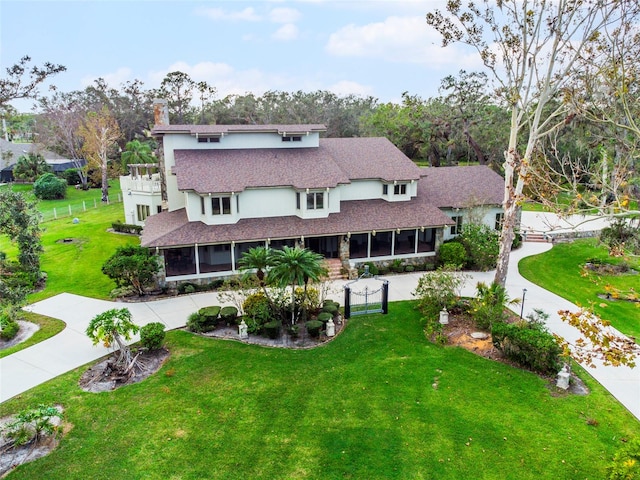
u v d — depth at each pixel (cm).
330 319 2061
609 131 2172
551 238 3622
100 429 1373
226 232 2591
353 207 2992
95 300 2434
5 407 1473
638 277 2731
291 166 2922
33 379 1647
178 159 2848
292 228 2694
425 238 3256
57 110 7031
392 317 2209
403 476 1184
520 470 1202
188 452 1280
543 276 2803
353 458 1254
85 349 1886
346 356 1836
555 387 1588
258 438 1342
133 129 8656
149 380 1648
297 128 3156
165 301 2428
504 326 1808
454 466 1219
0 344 1925
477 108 5122
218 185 2623
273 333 1984
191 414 1451
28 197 2805
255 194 2742
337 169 2938
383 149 3444
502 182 3538
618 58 1515
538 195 1394
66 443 1310
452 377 1659
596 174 1377
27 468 1212
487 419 1415
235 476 1191
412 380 1645
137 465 1228
